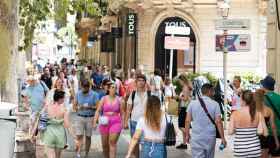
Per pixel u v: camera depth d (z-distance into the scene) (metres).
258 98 13.05
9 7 15.17
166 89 28.19
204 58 41.34
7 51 15.30
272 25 19.28
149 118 12.32
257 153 12.34
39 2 28.75
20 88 26.14
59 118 15.69
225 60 24.97
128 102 17.00
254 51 40.88
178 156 19.52
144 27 42.94
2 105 8.55
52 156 15.71
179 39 29.27
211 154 13.59
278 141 13.61
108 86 17.72
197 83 26.39
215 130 13.55
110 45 55.69
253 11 40.72
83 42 72.62
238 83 21.91
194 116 13.53
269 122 13.47
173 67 42.09
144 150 12.37
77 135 18.53
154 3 41.59
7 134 8.22
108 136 17.36
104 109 17.27
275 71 19.00
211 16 41.06
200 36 41.25
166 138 12.35
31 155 16.47
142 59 43.06
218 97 27.67
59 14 29.61
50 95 21.33
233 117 12.41
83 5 29.11
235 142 12.44
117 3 46.97
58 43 100.62
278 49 18.70
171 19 42.19
